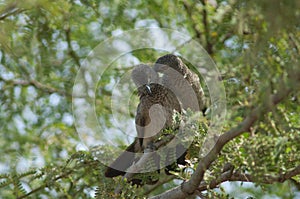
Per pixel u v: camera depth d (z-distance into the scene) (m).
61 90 13.92
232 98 7.23
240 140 7.54
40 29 12.09
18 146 13.05
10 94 13.65
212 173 8.14
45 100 13.88
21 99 13.84
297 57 6.19
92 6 12.66
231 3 8.03
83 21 13.01
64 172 10.18
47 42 12.62
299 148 7.24
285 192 12.08
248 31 6.52
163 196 8.63
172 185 12.82
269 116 6.59
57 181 10.45
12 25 10.98
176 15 13.36
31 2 9.43
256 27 5.92
